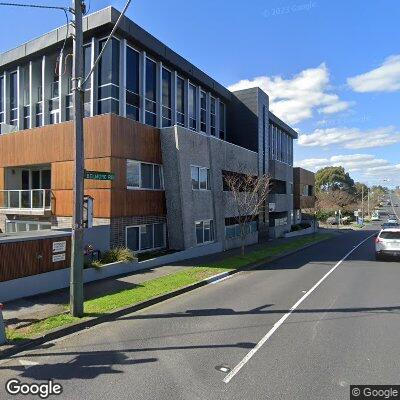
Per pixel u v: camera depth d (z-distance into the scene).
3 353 6.71
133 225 17.19
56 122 19.94
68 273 12.12
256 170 29.55
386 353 6.73
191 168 20.12
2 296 10.26
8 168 20.39
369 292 12.01
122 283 12.55
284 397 5.16
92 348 7.08
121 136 16.48
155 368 6.13
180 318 9.04
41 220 18.42
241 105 30.53
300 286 13.00
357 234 45.88
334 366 6.16
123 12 8.59
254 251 23.00
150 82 20.30
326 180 97.94
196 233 20.48
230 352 6.80
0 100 22.84
